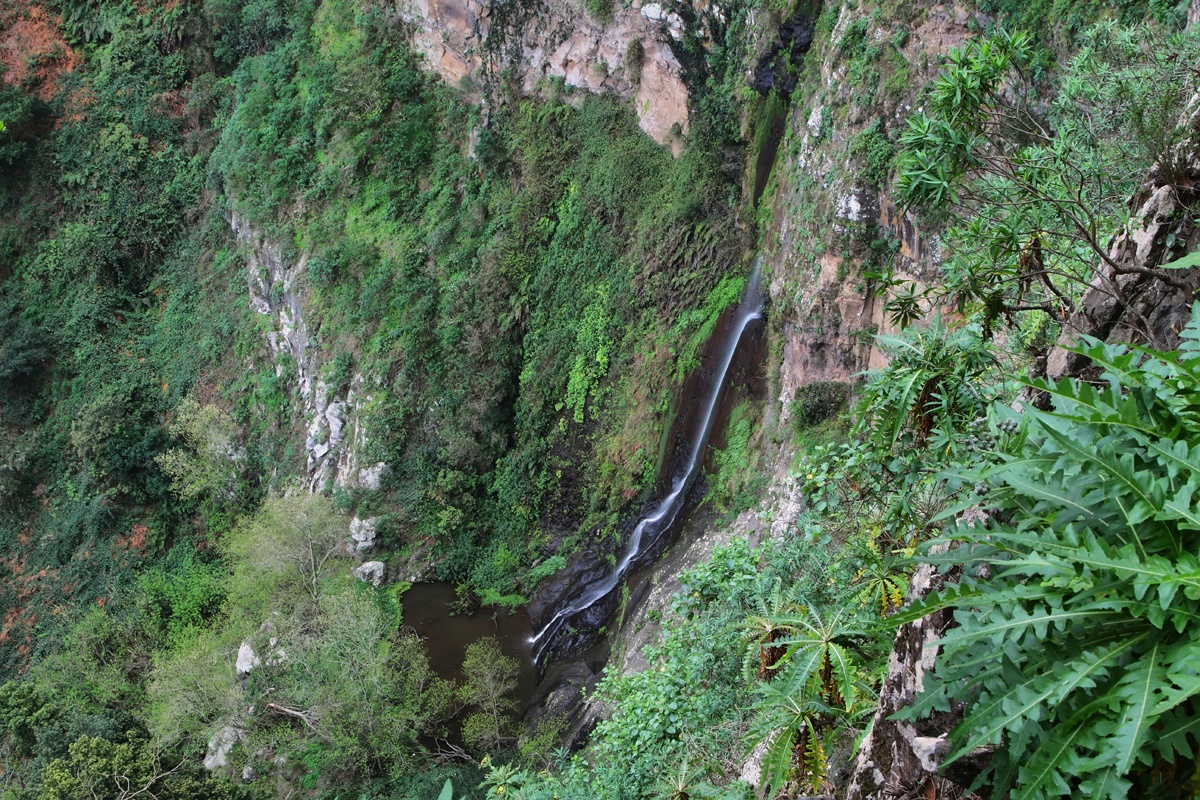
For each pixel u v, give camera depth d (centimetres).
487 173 3075
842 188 2002
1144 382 312
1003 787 292
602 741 1119
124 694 2838
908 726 403
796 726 560
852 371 2033
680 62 2523
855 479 765
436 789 2041
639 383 2602
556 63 2884
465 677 2531
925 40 1866
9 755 2378
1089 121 793
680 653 1042
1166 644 265
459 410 2905
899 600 591
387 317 3050
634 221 2711
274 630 2586
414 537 2895
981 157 690
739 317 2384
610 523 2595
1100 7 1572
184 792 2031
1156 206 476
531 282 2934
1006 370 602
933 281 1808
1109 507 292
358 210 3212
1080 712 268
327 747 2262
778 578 836
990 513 389
